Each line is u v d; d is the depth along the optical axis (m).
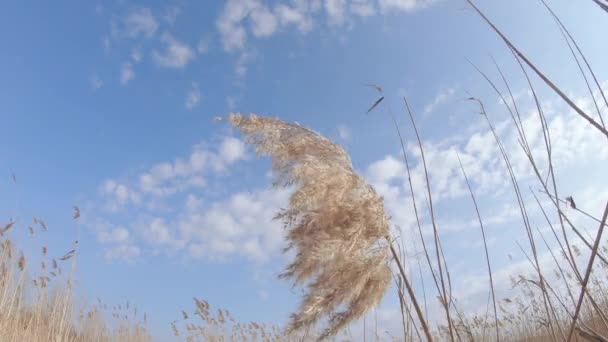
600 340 1.67
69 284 7.95
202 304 10.34
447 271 2.32
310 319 2.08
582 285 1.66
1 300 7.04
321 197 2.26
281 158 2.48
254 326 9.35
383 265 2.29
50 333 7.50
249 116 2.52
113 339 9.45
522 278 2.52
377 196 2.41
